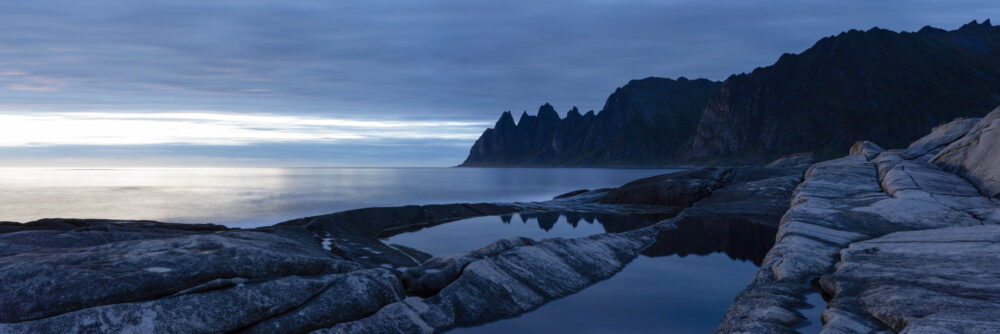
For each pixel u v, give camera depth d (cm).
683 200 4347
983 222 1571
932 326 709
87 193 8906
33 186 11631
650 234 2536
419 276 1325
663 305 1355
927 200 1870
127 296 848
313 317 969
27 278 823
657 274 1722
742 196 4038
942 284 926
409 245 2386
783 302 1070
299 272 1107
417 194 8631
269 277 1035
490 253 1530
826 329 815
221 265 984
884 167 2820
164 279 902
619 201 4659
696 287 1552
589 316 1251
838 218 1764
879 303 872
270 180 16012
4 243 1119
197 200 7188
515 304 1278
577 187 10981
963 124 3366
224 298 903
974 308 770
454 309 1175
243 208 6000
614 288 1528
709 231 2748
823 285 1128
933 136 3450
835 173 2847
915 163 2734
